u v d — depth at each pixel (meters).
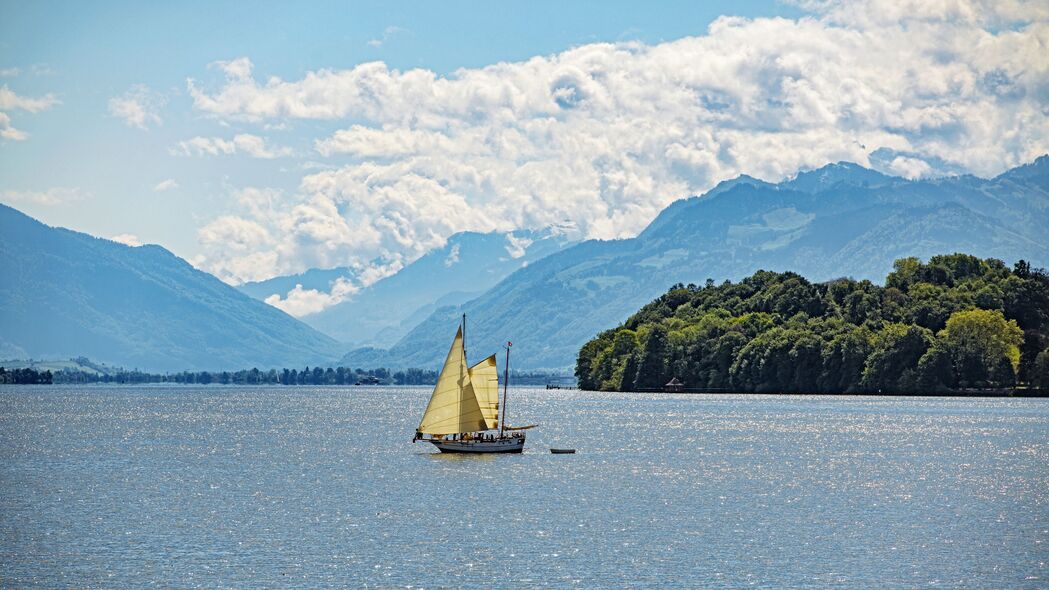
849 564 161.38
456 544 174.25
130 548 171.75
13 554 167.62
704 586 150.12
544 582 152.25
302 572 157.25
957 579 153.75
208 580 153.50
